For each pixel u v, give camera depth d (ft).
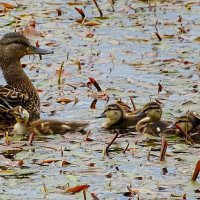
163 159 45.52
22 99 54.75
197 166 42.60
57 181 42.86
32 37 70.33
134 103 56.03
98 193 41.47
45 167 44.65
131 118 52.06
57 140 49.16
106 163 45.19
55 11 75.87
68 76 61.57
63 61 61.82
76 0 78.79
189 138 48.83
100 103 56.29
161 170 44.21
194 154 46.65
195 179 42.78
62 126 50.83
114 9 76.23
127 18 74.33
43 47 68.03
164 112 54.24
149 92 58.23
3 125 53.11
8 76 57.77
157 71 62.54
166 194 41.32
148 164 45.01
